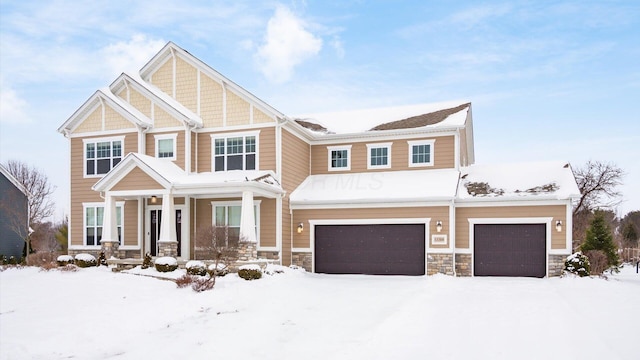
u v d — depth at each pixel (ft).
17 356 32.42
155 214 76.18
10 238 99.35
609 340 30.94
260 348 31.89
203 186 66.44
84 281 59.06
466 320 38.04
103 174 78.54
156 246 75.46
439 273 69.05
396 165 80.48
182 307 45.70
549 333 33.35
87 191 79.30
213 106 77.15
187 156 74.90
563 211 67.82
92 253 77.97
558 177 73.46
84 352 32.99
